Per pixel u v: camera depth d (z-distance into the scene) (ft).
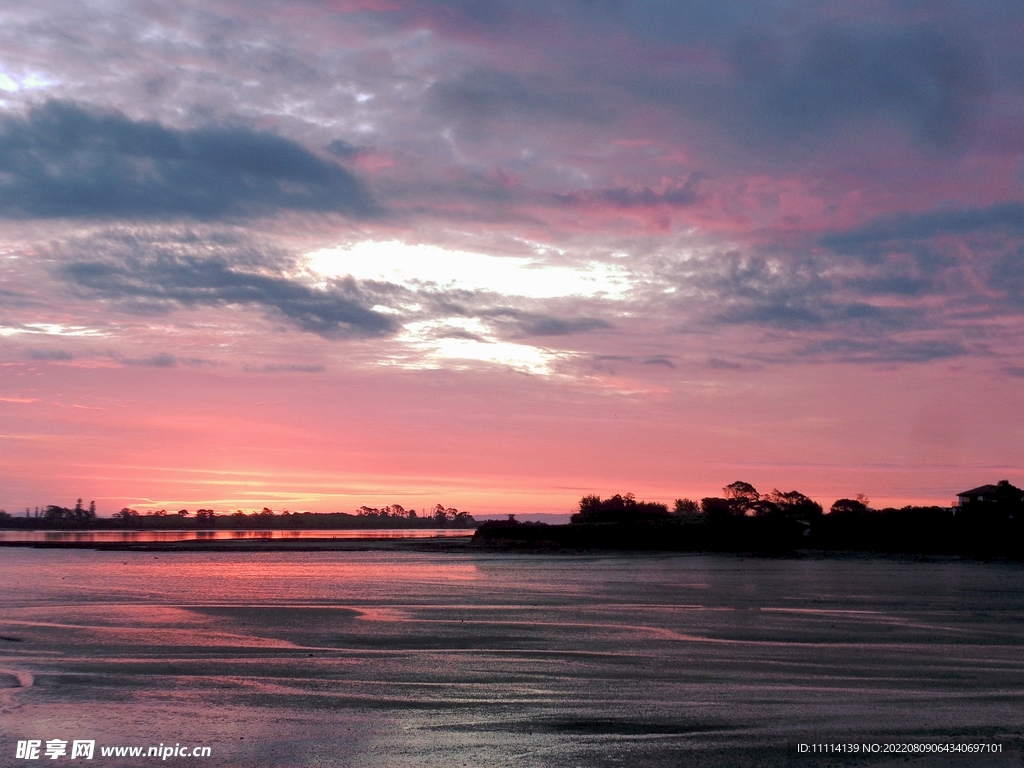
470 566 210.59
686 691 53.36
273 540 476.13
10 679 57.67
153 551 330.75
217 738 41.98
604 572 181.06
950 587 135.74
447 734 42.73
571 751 39.47
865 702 49.78
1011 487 344.28
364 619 92.68
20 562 244.01
